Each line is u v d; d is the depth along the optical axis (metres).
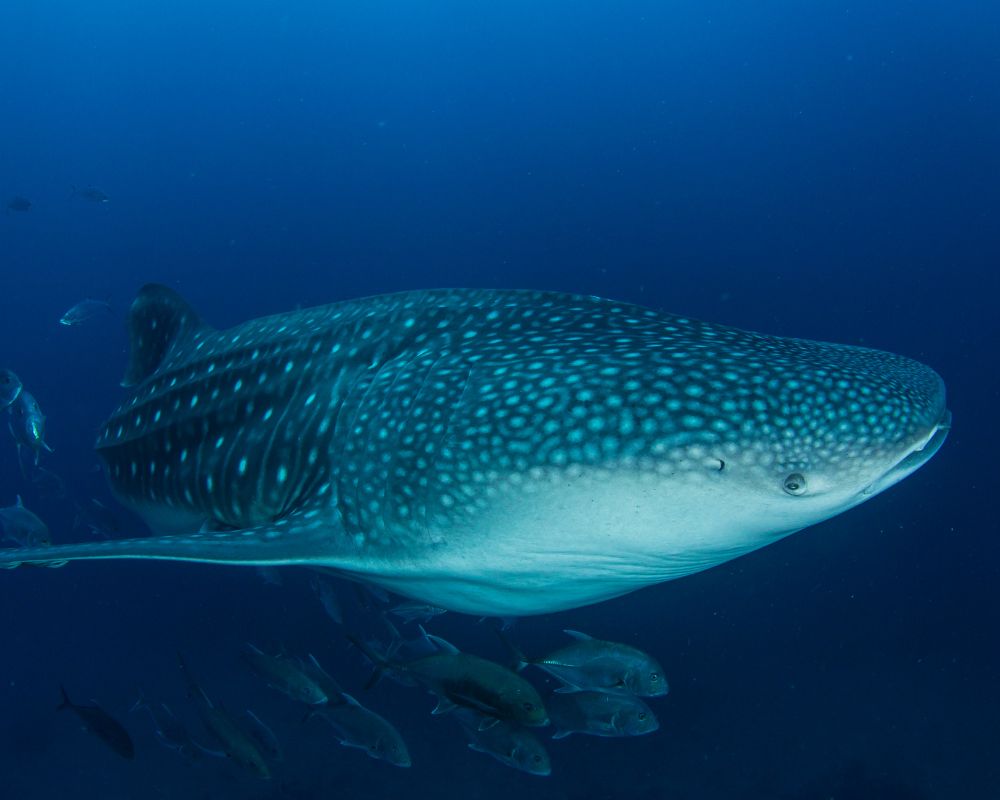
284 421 4.53
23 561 3.62
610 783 13.20
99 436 6.73
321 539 3.74
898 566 20.73
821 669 16.77
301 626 17.80
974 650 17.59
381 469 3.58
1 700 18.53
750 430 2.87
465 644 14.24
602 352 3.40
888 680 16.64
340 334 4.58
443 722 14.41
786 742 14.41
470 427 3.30
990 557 21.22
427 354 3.95
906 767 13.91
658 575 3.30
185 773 13.88
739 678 16.20
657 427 2.94
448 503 3.31
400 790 12.84
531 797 12.84
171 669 17.91
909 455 3.04
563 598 3.55
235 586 19.39
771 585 19.27
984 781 13.41
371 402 3.89
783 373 3.08
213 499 5.06
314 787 12.86
